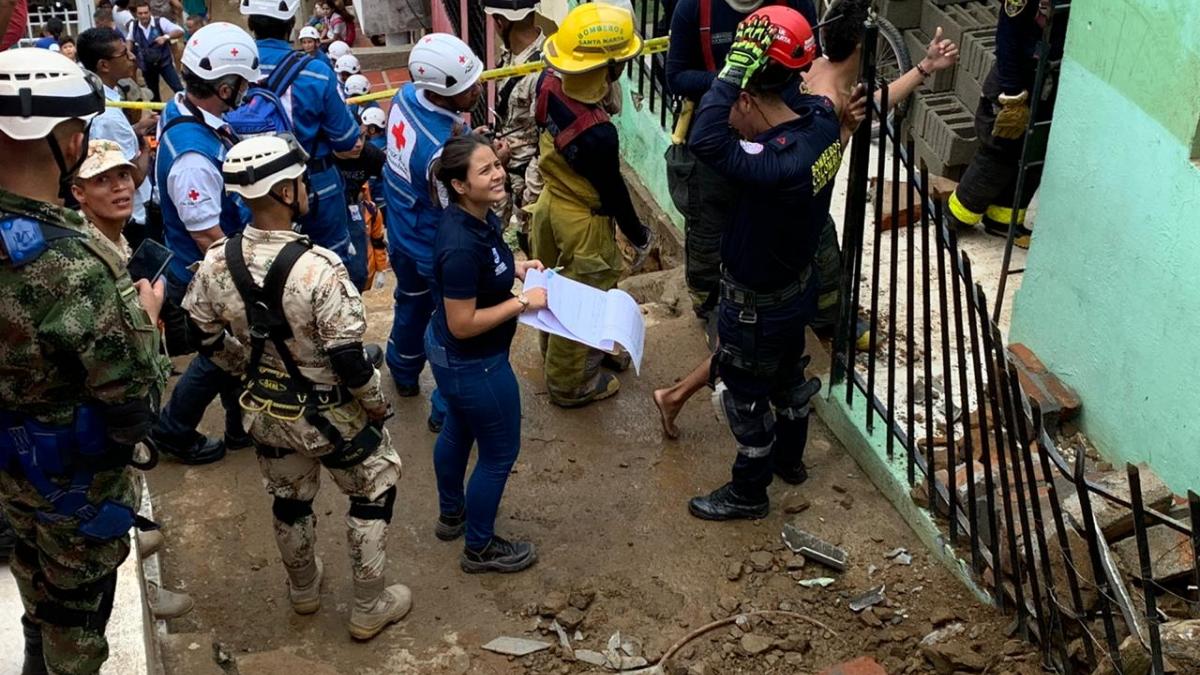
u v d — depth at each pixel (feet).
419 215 16.69
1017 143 19.02
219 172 15.87
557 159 16.56
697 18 17.62
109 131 20.63
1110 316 15.20
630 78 27.43
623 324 14.99
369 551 13.66
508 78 19.45
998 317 18.19
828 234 17.81
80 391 9.84
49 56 9.12
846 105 14.58
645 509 16.31
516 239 26.81
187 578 15.17
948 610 14.32
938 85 22.91
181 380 16.48
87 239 9.37
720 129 12.83
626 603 14.75
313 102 17.44
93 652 11.09
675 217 25.70
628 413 18.25
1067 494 14.69
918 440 16.56
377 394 12.75
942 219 14.08
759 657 13.93
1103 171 14.92
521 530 15.96
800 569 15.21
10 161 9.04
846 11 13.92
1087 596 13.01
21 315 9.21
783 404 15.79
